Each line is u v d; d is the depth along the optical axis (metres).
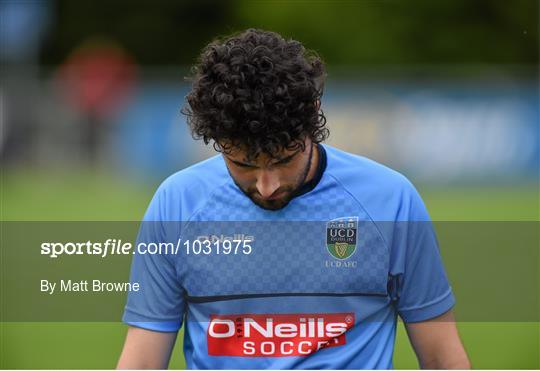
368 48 69.44
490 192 46.47
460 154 50.62
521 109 50.94
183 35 74.06
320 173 9.56
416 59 70.00
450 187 49.91
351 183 9.58
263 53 8.65
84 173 52.59
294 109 8.59
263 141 8.52
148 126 52.41
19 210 38.53
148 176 52.19
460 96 50.81
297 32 70.06
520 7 69.31
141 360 9.70
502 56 69.94
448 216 36.12
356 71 56.81
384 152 50.62
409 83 50.84
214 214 9.61
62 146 52.78
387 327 9.61
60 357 17.86
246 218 9.55
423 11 69.44
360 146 50.56
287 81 8.59
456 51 69.69
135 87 52.72
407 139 50.56
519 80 51.22
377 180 9.59
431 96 50.75
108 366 17.23
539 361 17.44
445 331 9.66
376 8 69.56
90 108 52.59
